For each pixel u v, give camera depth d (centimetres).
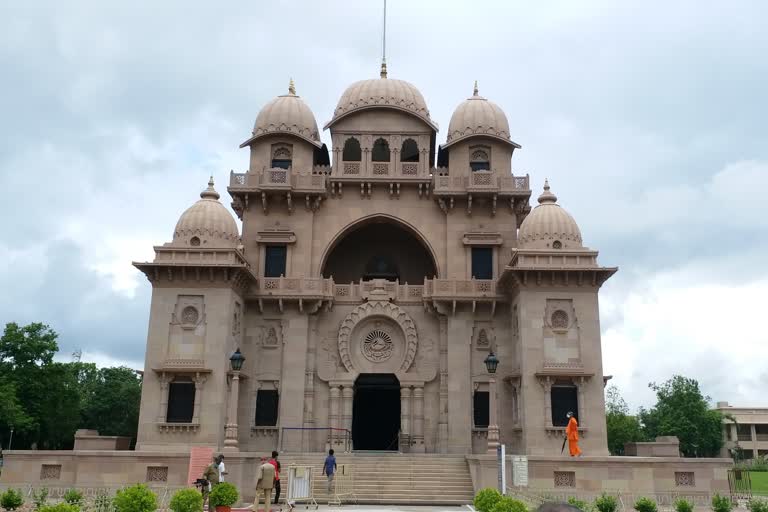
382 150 4994
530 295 4041
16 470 3472
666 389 10281
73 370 6788
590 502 3180
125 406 8250
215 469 2719
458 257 4528
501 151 4691
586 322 4000
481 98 4897
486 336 4378
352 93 4853
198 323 4003
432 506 3138
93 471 3453
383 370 4431
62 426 6888
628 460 3484
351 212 4628
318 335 4459
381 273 4922
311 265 4531
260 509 2764
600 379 3922
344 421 4303
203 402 3897
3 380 5800
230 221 4306
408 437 4275
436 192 4544
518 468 2783
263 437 4228
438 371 4394
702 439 9781
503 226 4578
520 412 4022
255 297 4353
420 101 4862
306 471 2862
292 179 4588
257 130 4725
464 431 4200
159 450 3825
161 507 2947
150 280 4059
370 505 3142
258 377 4325
